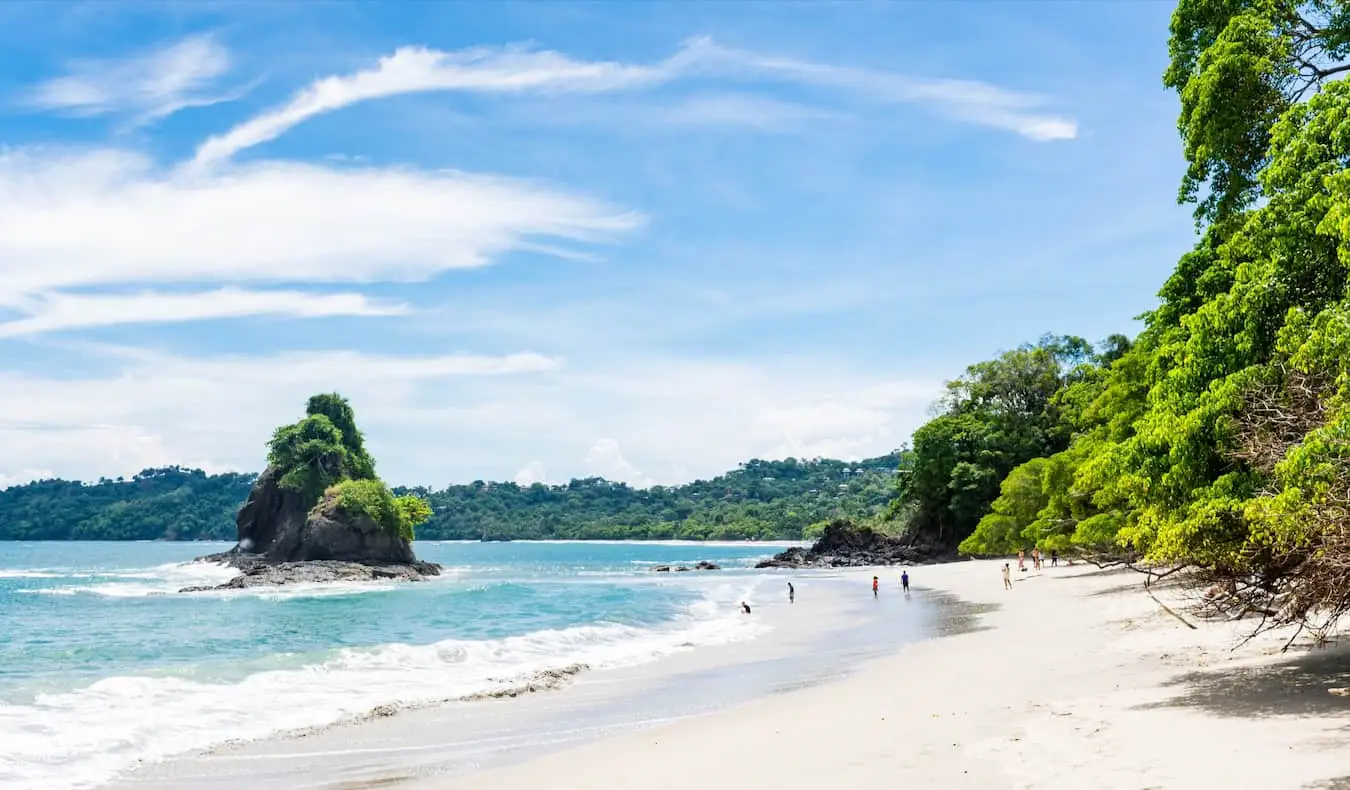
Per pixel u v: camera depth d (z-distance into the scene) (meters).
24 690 20.70
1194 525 11.16
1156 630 21.45
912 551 96.19
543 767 12.62
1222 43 15.86
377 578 83.56
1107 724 11.33
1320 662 14.17
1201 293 14.19
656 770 11.75
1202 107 16.12
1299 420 10.66
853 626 33.81
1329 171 11.17
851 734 12.82
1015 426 94.38
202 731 16.33
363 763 13.89
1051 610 31.78
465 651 27.09
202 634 36.25
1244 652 16.23
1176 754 9.48
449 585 72.19
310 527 94.62
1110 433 35.06
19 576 91.12
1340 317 9.34
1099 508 39.91
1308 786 7.96
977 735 11.70
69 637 35.47
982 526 59.28
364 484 97.81
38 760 14.26
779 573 86.69
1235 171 16.30
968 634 27.41
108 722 17.03
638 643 30.02
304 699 19.52
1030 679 16.44
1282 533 9.77
